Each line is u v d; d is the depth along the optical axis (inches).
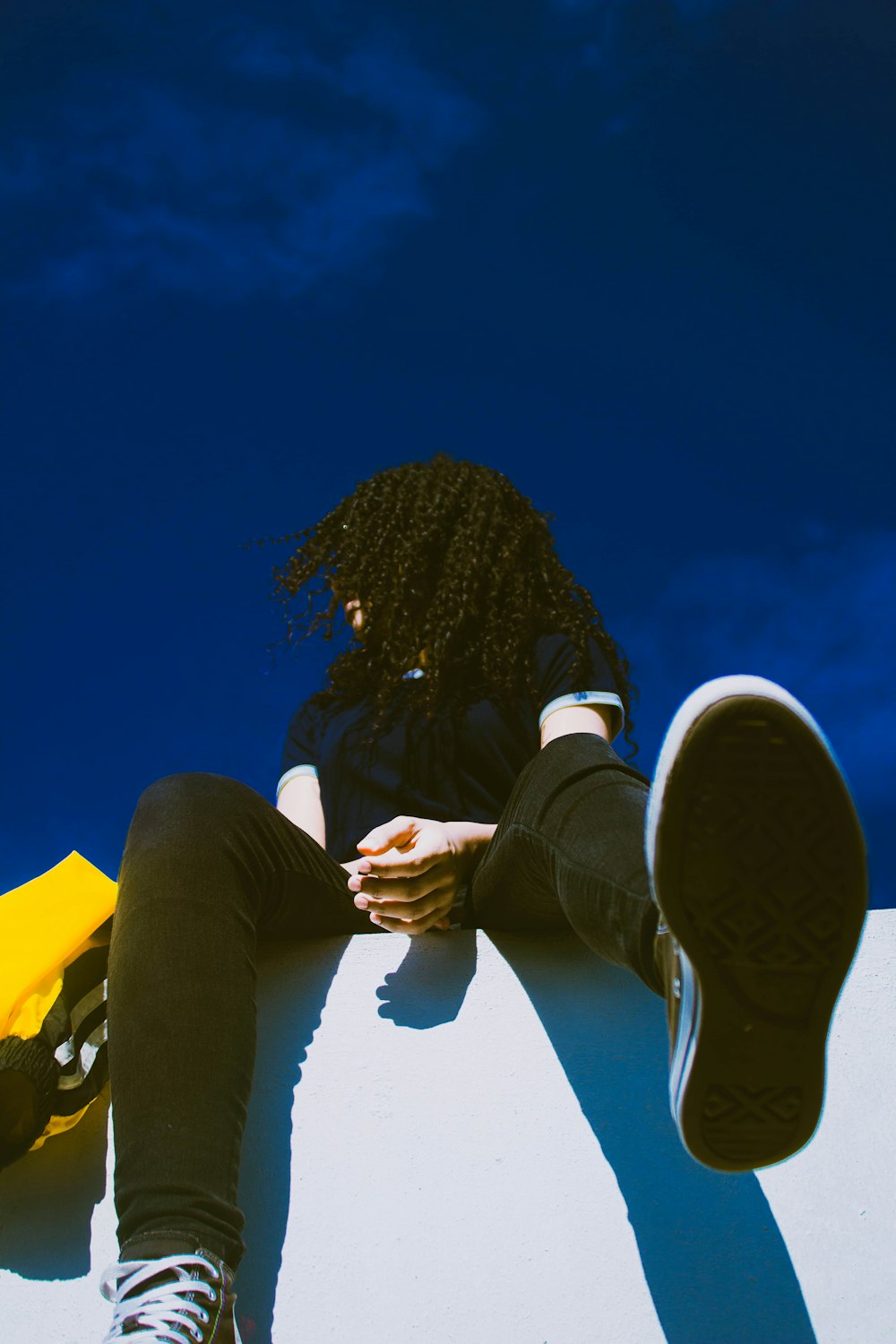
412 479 66.0
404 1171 44.8
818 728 34.1
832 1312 43.0
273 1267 43.3
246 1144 45.3
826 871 34.1
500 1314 42.7
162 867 42.1
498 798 56.2
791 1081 34.7
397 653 60.6
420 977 48.4
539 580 62.0
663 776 34.6
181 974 40.1
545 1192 44.5
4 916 46.1
